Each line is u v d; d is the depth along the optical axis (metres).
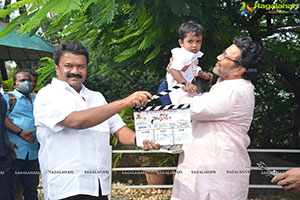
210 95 2.14
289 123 9.13
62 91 1.96
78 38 4.91
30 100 4.00
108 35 4.77
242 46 2.17
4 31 2.57
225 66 2.22
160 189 5.74
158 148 2.03
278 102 9.09
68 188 1.89
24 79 3.92
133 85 9.96
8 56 9.59
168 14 3.70
